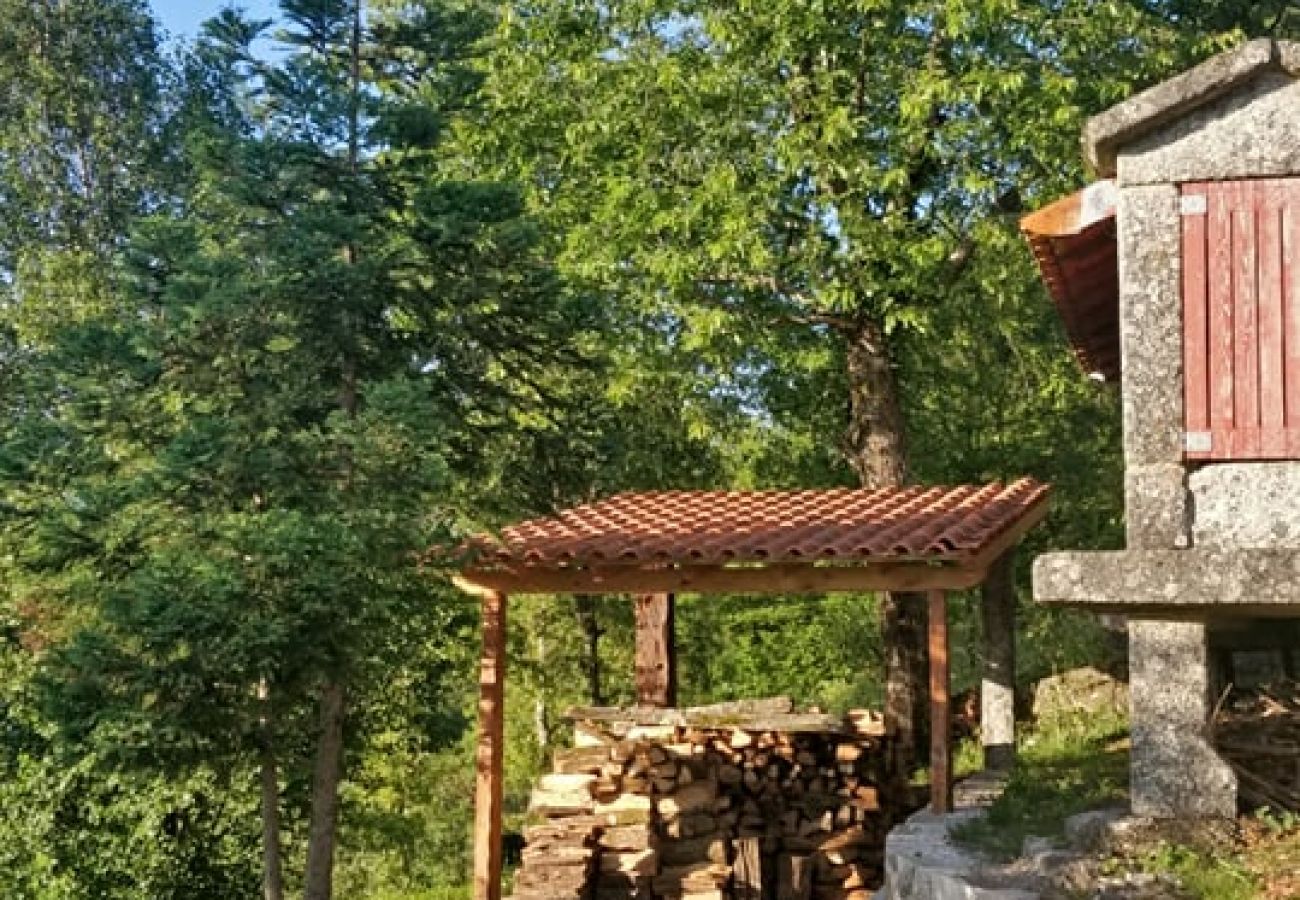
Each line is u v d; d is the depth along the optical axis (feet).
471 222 35.37
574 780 42.91
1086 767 39.81
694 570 37.70
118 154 100.22
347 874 58.85
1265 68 24.90
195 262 33.63
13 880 43.47
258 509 33.73
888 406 55.83
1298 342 24.97
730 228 49.29
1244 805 26.53
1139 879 23.50
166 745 33.09
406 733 48.65
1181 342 25.32
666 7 54.44
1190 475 25.29
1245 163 25.25
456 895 51.85
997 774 44.01
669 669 48.93
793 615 81.56
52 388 36.99
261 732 34.60
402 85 39.93
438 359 37.81
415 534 33.35
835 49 51.39
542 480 40.73
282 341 34.86
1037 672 62.08
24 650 45.06
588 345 52.54
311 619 32.40
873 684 73.67
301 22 37.86
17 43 100.48
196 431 31.94
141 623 31.24
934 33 52.16
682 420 59.26
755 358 57.41
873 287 50.26
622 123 53.88
